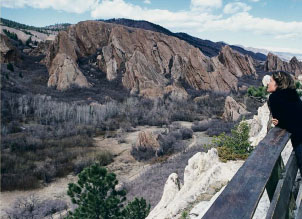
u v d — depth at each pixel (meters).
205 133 74.94
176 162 47.28
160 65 183.25
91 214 15.48
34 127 75.38
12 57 162.88
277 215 1.98
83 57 187.50
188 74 157.00
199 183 10.15
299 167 3.01
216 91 140.12
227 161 11.81
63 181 47.38
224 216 1.36
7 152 56.44
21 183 43.66
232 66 193.62
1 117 79.19
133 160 56.31
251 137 15.68
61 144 63.31
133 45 190.38
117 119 92.38
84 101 110.25
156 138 63.06
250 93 30.50
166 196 13.08
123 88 145.25
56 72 139.88
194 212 8.34
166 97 125.50
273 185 2.19
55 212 34.88
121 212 16.33
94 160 53.69
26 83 130.75
